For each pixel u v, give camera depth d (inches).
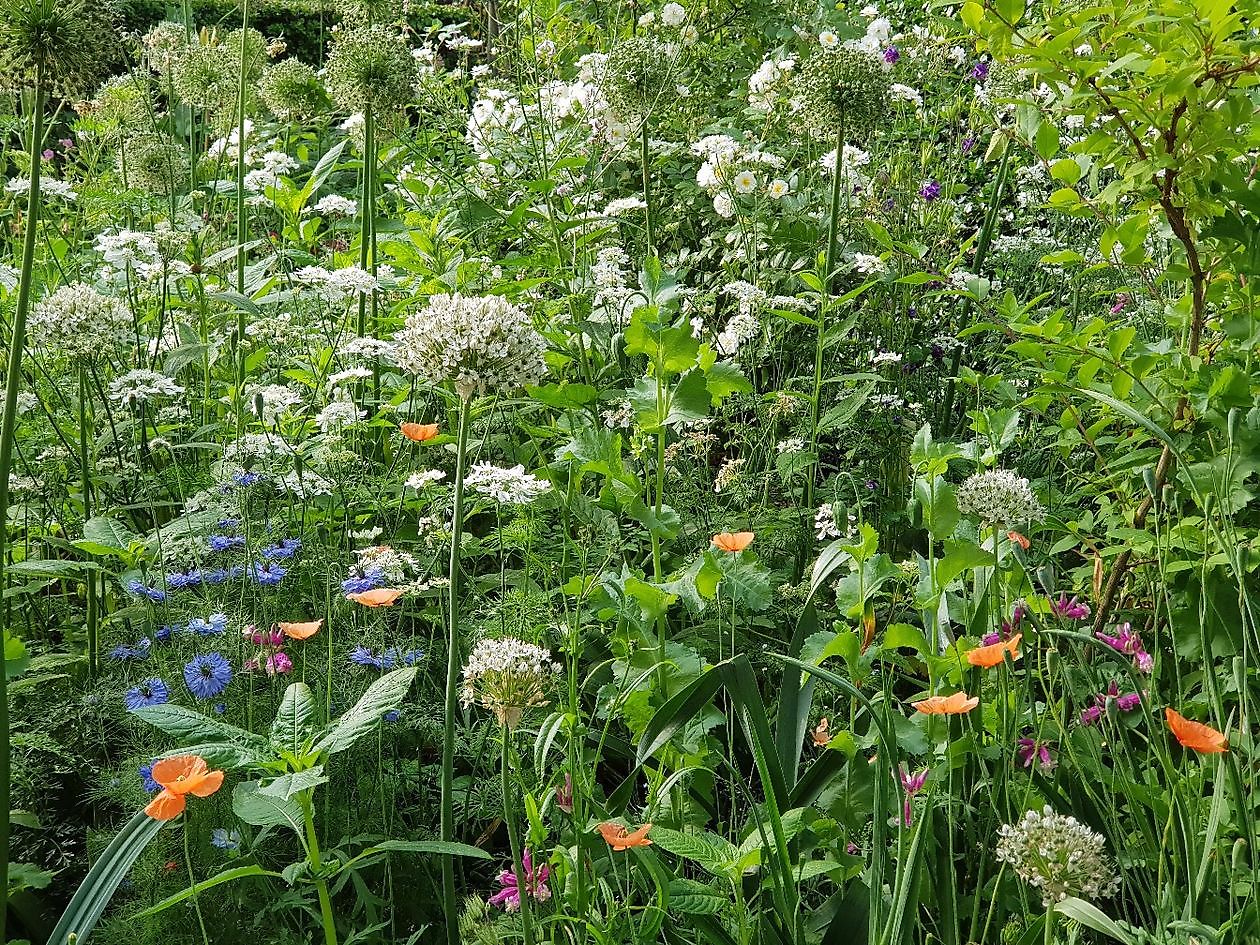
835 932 76.9
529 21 200.7
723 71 224.5
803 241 179.0
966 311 183.8
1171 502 112.0
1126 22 96.9
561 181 182.1
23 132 173.3
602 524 118.0
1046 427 148.9
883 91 154.8
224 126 208.5
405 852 96.3
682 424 143.3
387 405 142.7
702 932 76.5
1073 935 73.9
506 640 77.7
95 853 91.7
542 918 82.1
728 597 101.4
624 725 111.5
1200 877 72.3
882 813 69.0
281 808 69.8
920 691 116.6
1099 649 103.6
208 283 174.2
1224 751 67.1
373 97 158.9
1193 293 112.2
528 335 80.2
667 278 112.7
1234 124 98.9
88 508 128.3
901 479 155.7
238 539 116.2
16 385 72.1
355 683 105.4
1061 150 165.9
